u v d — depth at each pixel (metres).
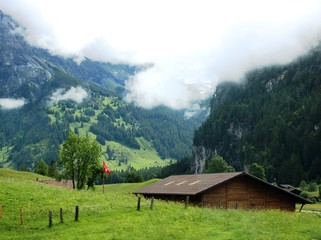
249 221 37.44
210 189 59.72
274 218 39.06
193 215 40.25
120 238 30.98
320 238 29.55
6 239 32.47
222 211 45.06
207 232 32.50
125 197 54.19
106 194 56.78
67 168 101.00
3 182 56.56
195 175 73.38
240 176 62.25
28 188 52.97
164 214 40.62
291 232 32.03
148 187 74.62
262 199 63.31
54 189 55.88
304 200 65.88
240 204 61.44
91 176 107.69
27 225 37.00
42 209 42.62
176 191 62.50
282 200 64.88
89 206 44.41
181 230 33.34
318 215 46.72
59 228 35.66
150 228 34.22
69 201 47.38
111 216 39.81
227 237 30.58
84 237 31.70
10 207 43.03
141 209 43.00
